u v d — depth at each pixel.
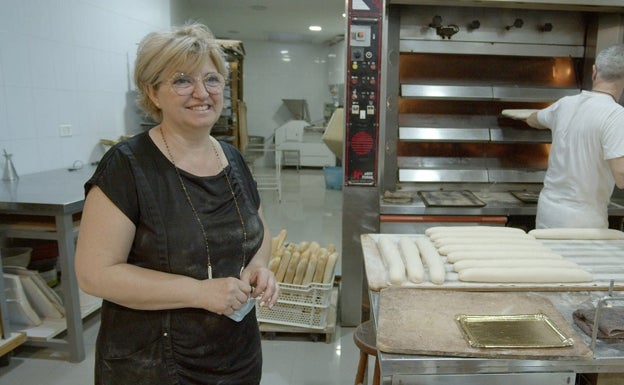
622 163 1.75
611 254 1.61
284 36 8.80
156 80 0.98
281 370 2.28
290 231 4.82
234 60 5.61
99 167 0.99
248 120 9.42
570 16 2.70
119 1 3.66
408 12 2.63
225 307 0.95
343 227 2.56
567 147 1.98
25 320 2.35
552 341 1.01
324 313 2.49
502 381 0.98
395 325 1.08
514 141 2.73
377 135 2.43
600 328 1.04
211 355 1.08
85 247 0.94
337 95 8.91
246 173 1.26
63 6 2.94
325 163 8.85
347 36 2.32
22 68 2.60
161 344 1.03
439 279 1.34
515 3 2.37
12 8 2.50
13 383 2.12
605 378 1.05
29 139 2.69
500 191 2.81
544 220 2.12
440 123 2.77
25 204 2.05
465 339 1.02
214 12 6.66
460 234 1.76
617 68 1.82
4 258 2.39
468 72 2.80
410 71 2.77
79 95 3.13
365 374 1.81
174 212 1.01
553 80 2.82
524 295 1.26
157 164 1.02
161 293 0.95
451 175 2.76
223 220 1.08
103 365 1.04
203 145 1.11
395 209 2.49
